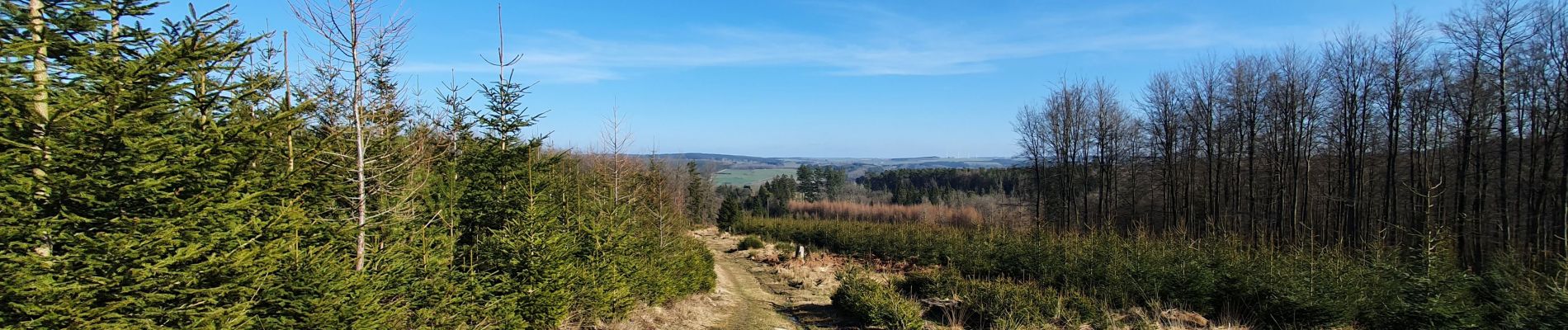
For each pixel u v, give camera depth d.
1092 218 33.16
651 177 19.22
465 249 8.75
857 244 30.06
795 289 17.89
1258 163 29.59
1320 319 10.56
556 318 8.73
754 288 18.34
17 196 3.90
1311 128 25.19
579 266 9.95
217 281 4.80
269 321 5.25
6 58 4.02
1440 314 10.04
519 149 10.02
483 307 7.74
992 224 31.25
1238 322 11.56
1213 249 14.75
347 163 7.06
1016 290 11.52
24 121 3.95
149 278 4.36
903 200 70.88
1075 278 16.03
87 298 4.13
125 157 4.30
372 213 7.40
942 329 10.61
